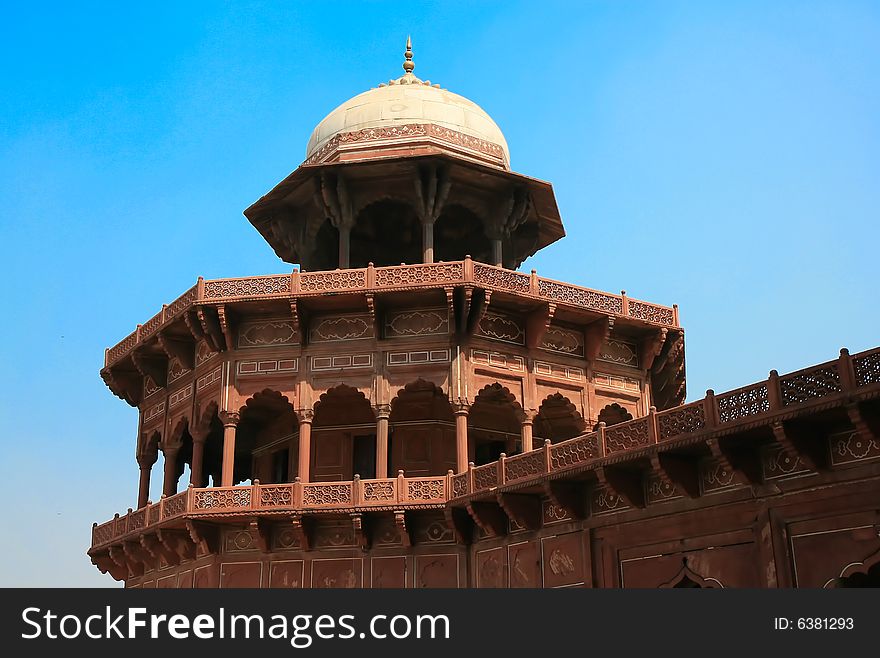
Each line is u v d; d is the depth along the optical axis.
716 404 18.59
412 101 32.69
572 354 29.25
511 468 23.45
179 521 26.83
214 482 36.19
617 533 21.33
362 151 31.61
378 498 25.75
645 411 30.16
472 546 25.31
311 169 30.11
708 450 19.19
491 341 28.11
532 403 28.08
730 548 19.00
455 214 32.78
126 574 31.83
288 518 26.31
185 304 28.58
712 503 19.47
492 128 33.66
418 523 26.06
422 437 29.34
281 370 28.12
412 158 29.59
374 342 28.00
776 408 17.50
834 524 17.28
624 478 20.84
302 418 27.56
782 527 18.08
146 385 32.56
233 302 27.94
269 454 31.72
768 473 18.50
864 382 16.19
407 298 27.80
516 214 31.42
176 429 30.25
